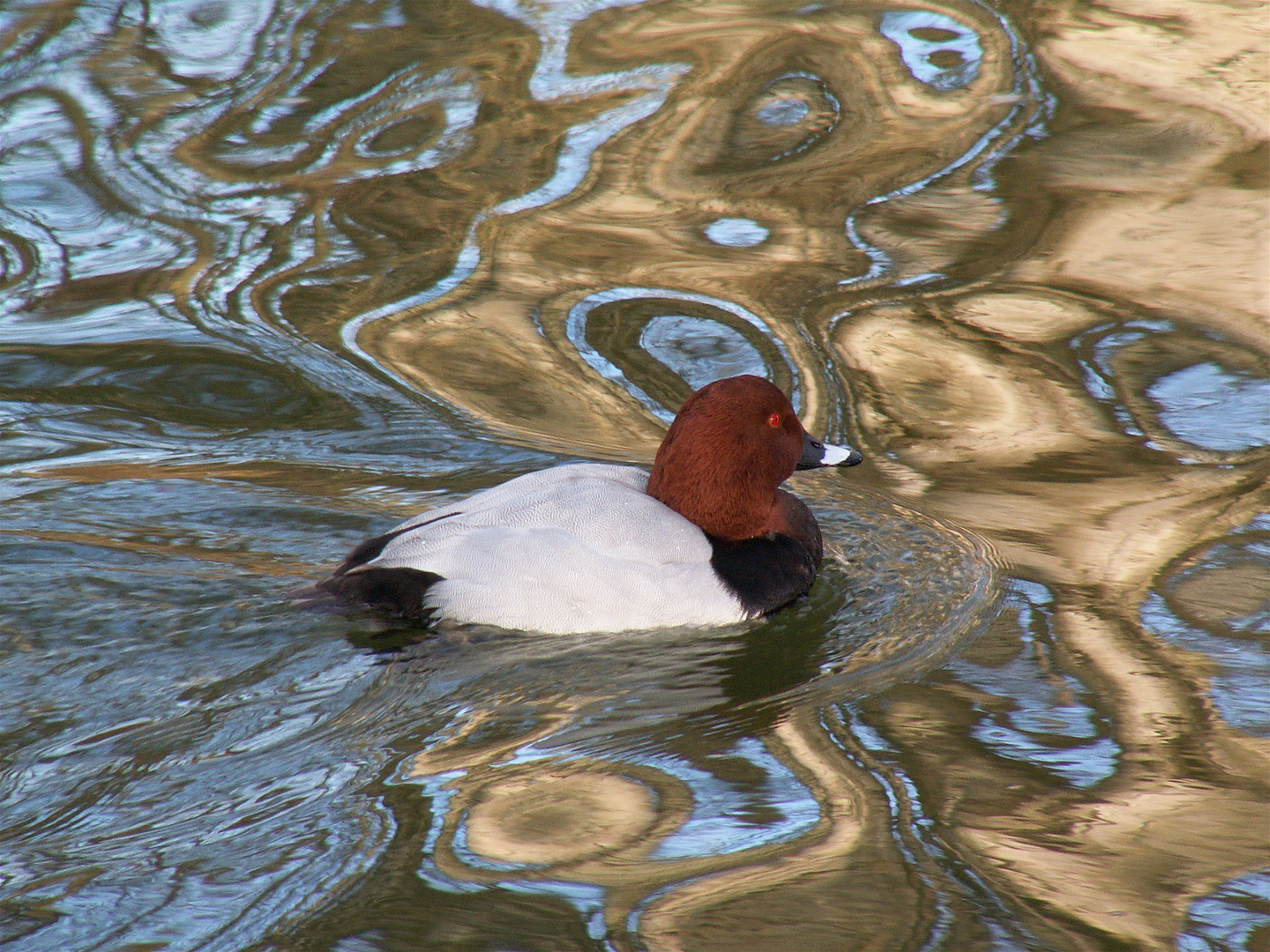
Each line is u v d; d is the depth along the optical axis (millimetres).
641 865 5688
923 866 5707
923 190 13875
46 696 6867
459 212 13523
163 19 17719
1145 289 11992
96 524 8625
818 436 9867
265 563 8258
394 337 11367
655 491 8219
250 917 5305
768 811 6098
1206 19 17812
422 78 16234
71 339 11211
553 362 11008
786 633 7805
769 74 16266
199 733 6613
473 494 9141
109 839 5801
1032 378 10727
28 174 14062
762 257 12641
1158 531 8727
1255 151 14430
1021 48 16938
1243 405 10258
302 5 18359
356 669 7184
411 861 5672
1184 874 5668
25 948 5102
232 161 14430
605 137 14945
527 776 6371
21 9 17703
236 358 10977
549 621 7504
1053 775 6383
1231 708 6898
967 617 7906
